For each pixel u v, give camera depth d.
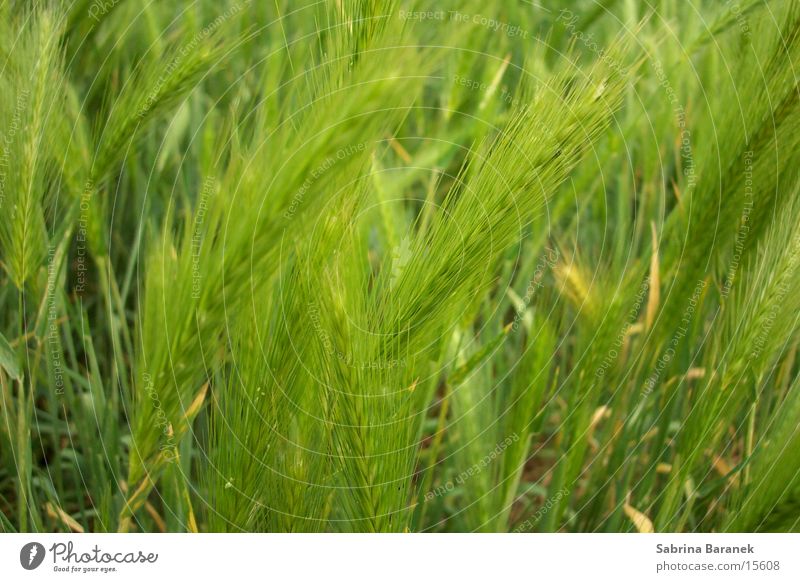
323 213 0.57
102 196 0.64
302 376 0.58
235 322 0.58
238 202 0.57
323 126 0.56
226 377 0.61
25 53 0.61
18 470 0.61
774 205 0.62
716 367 0.63
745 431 0.66
